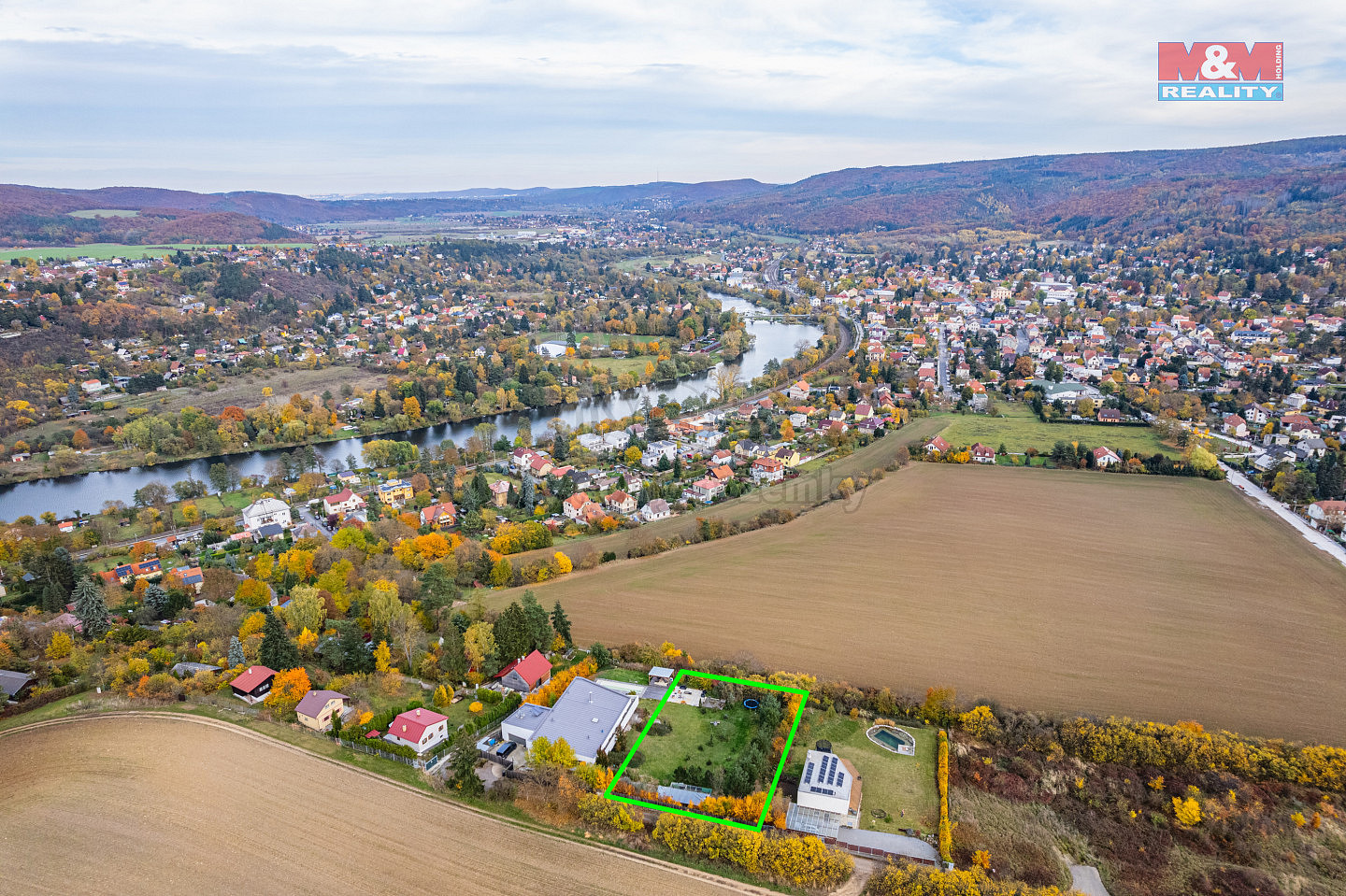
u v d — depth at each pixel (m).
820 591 141.00
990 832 84.25
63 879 73.75
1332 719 101.88
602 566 154.12
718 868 77.38
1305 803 87.31
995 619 129.88
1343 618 128.25
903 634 125.12
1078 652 119.06
